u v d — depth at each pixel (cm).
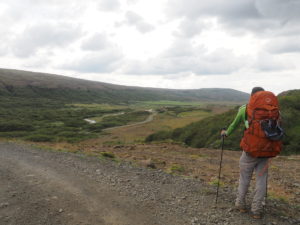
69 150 1183
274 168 979
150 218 433
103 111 13088
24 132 5578
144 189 574
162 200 510
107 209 466
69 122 8338
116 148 1454
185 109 13350
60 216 437
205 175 817
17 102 14375
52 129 6475
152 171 768
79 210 461
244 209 456
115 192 552
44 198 514
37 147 1252
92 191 557
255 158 431
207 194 550
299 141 1398
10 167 773
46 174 691
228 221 423
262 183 432
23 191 554
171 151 1387
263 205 497
